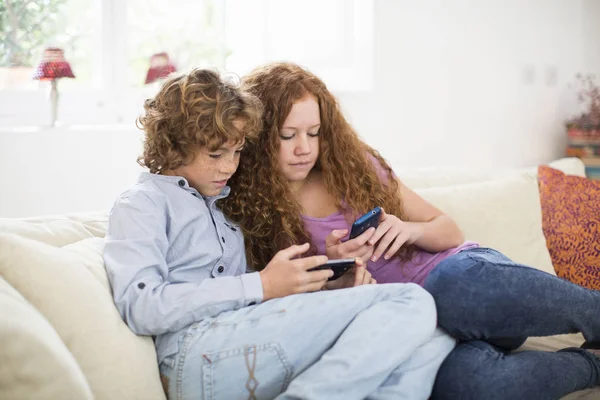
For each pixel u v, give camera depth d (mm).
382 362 1185
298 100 1524
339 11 2908
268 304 1264
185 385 1204
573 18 3654
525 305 1347
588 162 3359
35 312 1101
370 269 1623
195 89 1367
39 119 2318
